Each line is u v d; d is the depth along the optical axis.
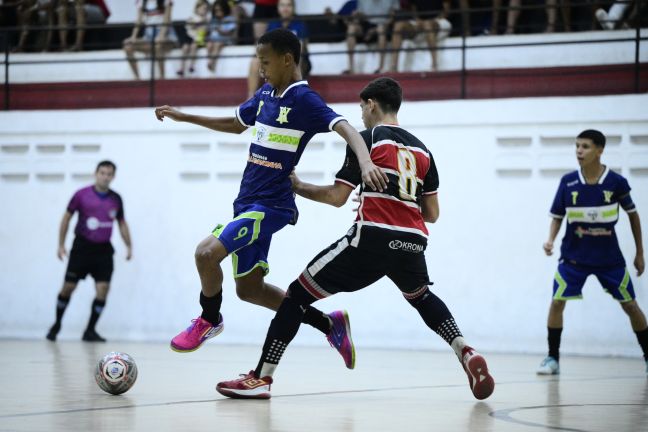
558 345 10.95
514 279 15.92
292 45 7.43
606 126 15.62
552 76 17.05
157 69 20.61
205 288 7.43
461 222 16.23
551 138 15.87
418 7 19.12
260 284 7.86
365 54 19.59
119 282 17.92
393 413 6.26
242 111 7.95
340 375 9.98
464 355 7.08
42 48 22.05
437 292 16.27
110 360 7.30
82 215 17.02
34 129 18.64
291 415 6.02
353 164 7.17
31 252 18.55
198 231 17.64
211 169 17.62
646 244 15.30
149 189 17.94
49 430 5.06
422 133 16.56
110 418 5.70
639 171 15.45
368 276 7.11
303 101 7.33
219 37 20.06
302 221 16.91
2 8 22.17
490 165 16.17
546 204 15.86
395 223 7.02
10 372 9.64
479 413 6.32
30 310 18.44
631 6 18.27
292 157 7.43
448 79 17.61
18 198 18.70
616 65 17.12
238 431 5.14
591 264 11.09
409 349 16.14
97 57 21.12
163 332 17.66
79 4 21.58
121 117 18.16
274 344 7.16
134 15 22.83
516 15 19.06
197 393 7.53
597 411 6.50
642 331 11.14
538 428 5.44
